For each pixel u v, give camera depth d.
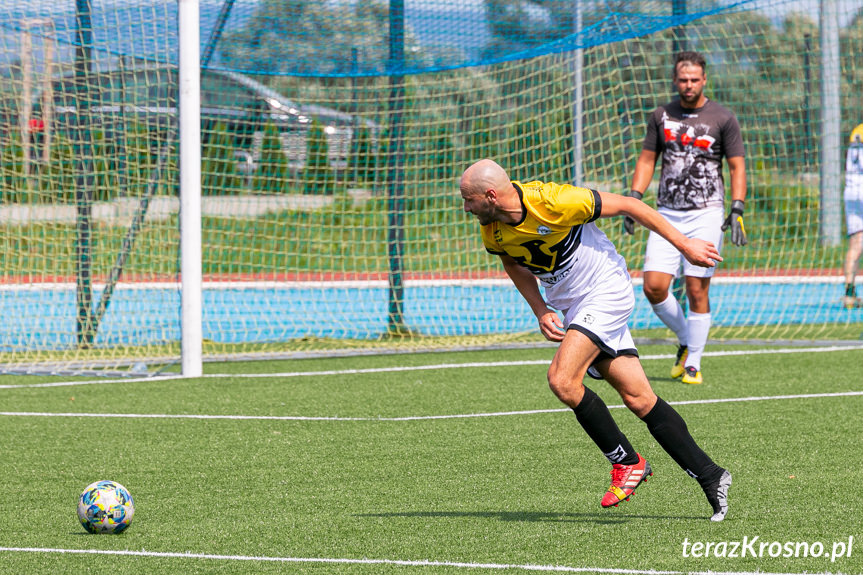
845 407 21.61
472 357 29.95
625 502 15.09
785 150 44.03
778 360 27.98
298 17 31.78
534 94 40.84
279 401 23.58
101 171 33.72
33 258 35.56
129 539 13.63
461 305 39.19
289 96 44.56
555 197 13.42
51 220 35.47
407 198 36.22
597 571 11.98
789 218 44.78
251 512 14.90
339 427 20.77
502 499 15.38
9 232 35.44
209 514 14.81
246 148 43.28
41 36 30.56
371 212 40.69
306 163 43.16
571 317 14.42
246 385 25.70
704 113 24.39
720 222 24.62
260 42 31.89
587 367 13.82
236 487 16.34
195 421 21.48
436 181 39.66
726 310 38.28
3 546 13.40
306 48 32.16
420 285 39.31
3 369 27.91
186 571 12.27
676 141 24.47
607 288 14.03
